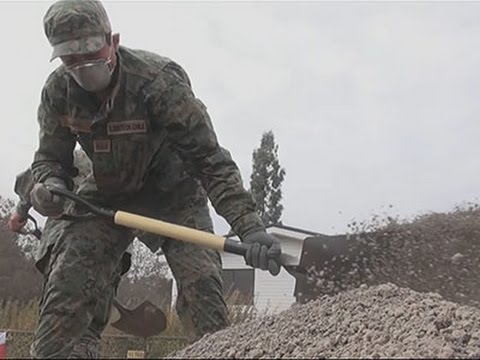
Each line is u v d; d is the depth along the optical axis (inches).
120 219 134.9
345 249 178.5
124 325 209.8
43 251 150.4
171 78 145.3
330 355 116.6
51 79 145.7
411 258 214.7
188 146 145.7
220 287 162.6
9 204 796.0
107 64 136.9
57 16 132.6
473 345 122.3
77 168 156.3
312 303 151.0
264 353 121.3
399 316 132.8
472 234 231.3
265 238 132.6
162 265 713.6
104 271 146.7
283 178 1806.1
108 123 143.7
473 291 225.8
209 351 128.3
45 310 141.4
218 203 143.5
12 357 432.8
